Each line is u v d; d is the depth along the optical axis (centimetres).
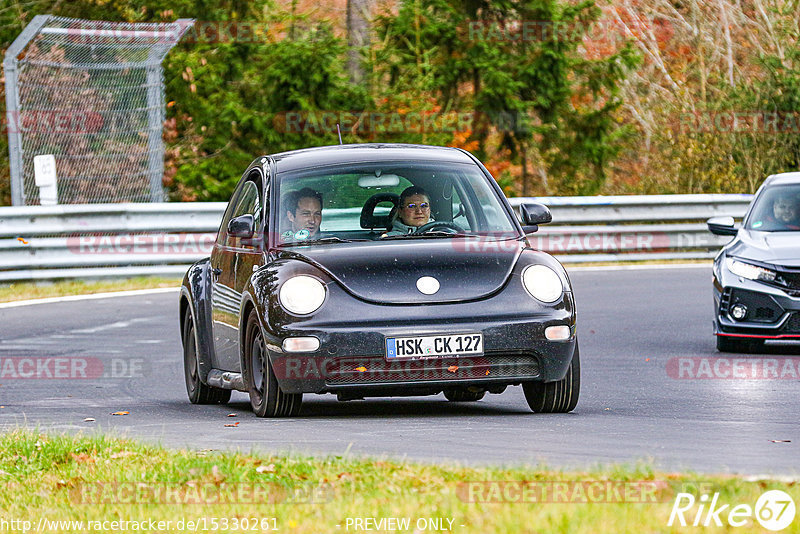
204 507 1895
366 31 10344
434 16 10419
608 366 4219
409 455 2408
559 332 2952
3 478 2259
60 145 8212
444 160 3353
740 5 12781
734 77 12406
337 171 3278
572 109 10581
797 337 4438
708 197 8719
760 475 2048
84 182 8206
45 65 8144
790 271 4472
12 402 3594
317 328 2883
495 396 3606
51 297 6619
